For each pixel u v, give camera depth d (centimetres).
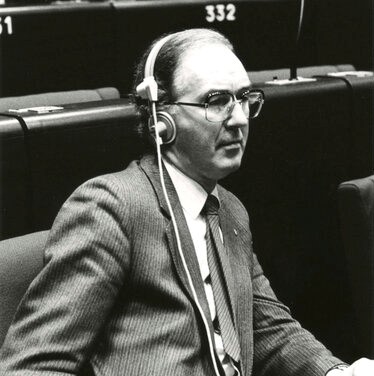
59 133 229
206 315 179
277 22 666
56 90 589
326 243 319
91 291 166
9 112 236
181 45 183
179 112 182
